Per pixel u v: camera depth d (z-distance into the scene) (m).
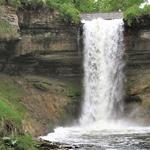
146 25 37.16
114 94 39.12
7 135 21.05
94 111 38.59
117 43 38.69
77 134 29.52
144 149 22.00
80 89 38.69
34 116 32.03
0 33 32.03
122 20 38.22
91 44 38.88
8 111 23.12
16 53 34.44
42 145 20.64
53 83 37.34
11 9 32.94
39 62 36.81
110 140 25.75
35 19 35.38
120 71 38.97
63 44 37.25
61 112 35.69
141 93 38.22
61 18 36.69
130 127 35.09
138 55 38.06
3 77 34.41
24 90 34.69
